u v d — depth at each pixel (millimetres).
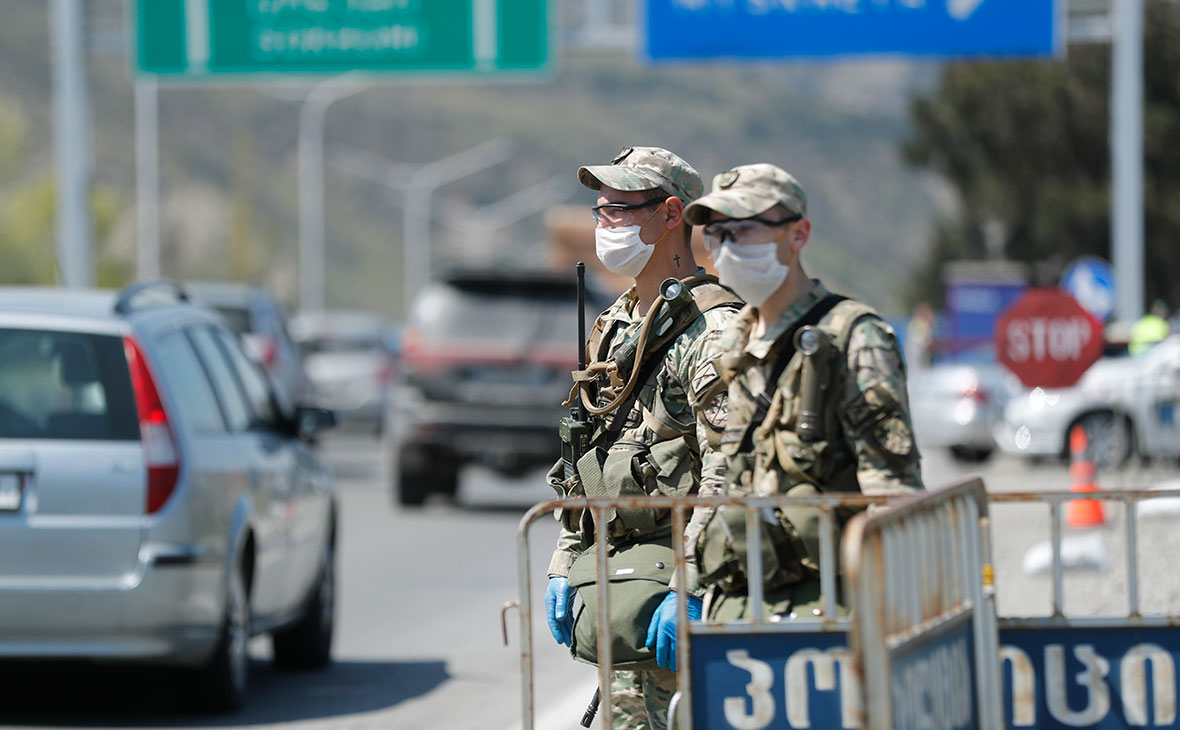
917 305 162125
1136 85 69500
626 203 17766
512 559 50844
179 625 26797
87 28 78125
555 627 18031
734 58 73812
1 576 26188
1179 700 15461
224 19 78562
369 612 41250
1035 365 57438
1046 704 15555
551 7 76688
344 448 112125
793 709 14594
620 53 79812
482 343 63281
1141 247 69750
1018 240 130875
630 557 17359
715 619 15820
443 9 77562
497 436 63094
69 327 27391
